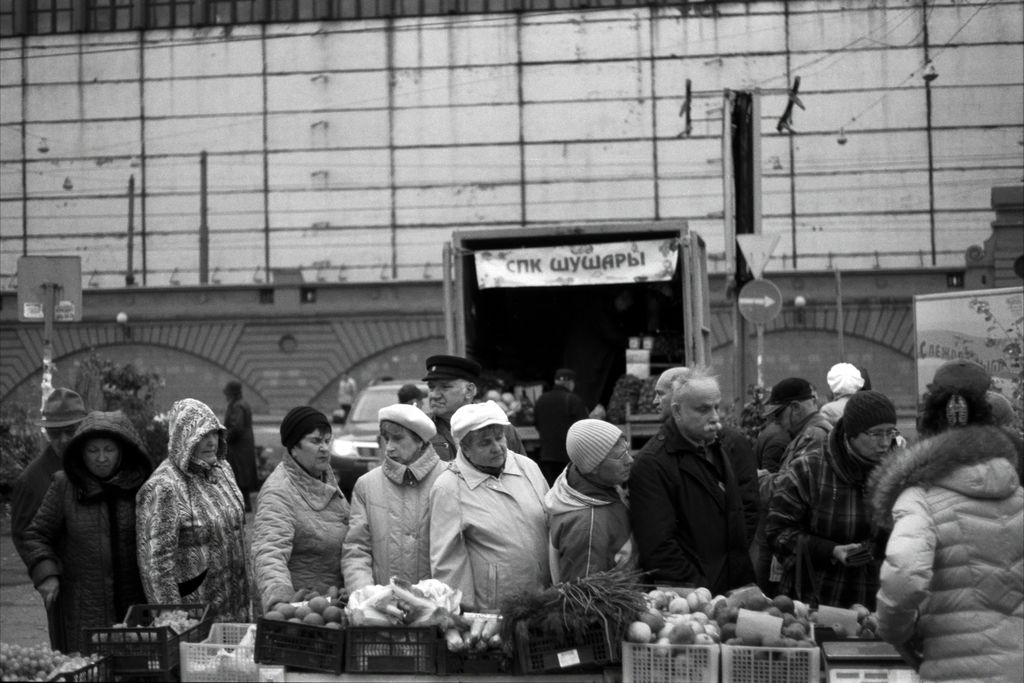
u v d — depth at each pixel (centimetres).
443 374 819
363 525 666
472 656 560
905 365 5262
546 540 650
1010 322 1742
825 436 747
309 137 5788
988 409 519
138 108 5856
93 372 2180
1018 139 5484
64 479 714
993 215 5500
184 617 620
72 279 1430
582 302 1656
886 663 527
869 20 5541
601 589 552
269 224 5806
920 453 479
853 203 5562
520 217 5678
